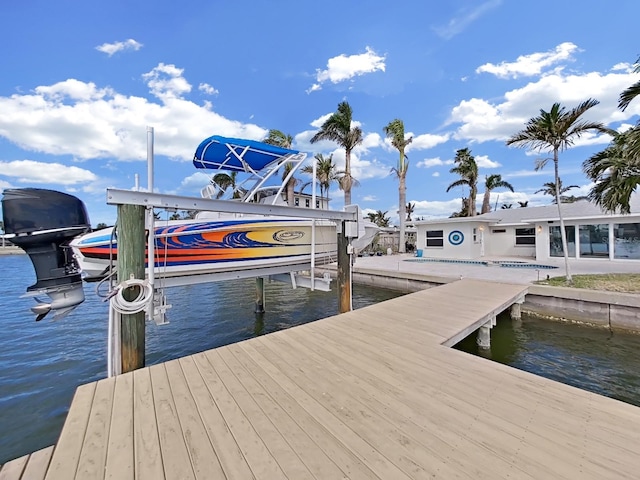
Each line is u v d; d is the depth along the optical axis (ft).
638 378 13.03
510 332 18.51
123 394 7.02
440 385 7.40
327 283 18.11
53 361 15.33
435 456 4.93
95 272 13.60
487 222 46.24
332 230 20.20
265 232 16.97
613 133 22.34
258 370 8.30
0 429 10.23
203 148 16.47
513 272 29.89
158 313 12.39
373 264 39.52
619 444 5.20
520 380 7.64
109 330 9.89
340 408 6.39
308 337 11.07
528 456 4.92
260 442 5.31
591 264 34.24
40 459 4.98
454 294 19.35
